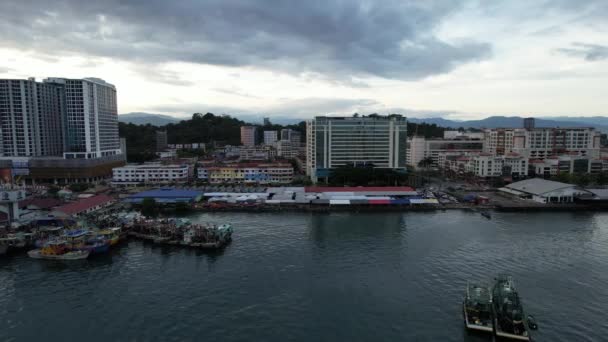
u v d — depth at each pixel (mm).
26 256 113625
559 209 171625
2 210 133625
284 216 160750
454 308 80250
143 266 104562
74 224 137250
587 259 106438
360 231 135250
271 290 88438
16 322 76562
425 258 107250
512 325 70375
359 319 76250
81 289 90500
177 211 169625
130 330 73125
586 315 77625
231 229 130625
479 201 181750
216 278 95312
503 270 98938
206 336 70812
